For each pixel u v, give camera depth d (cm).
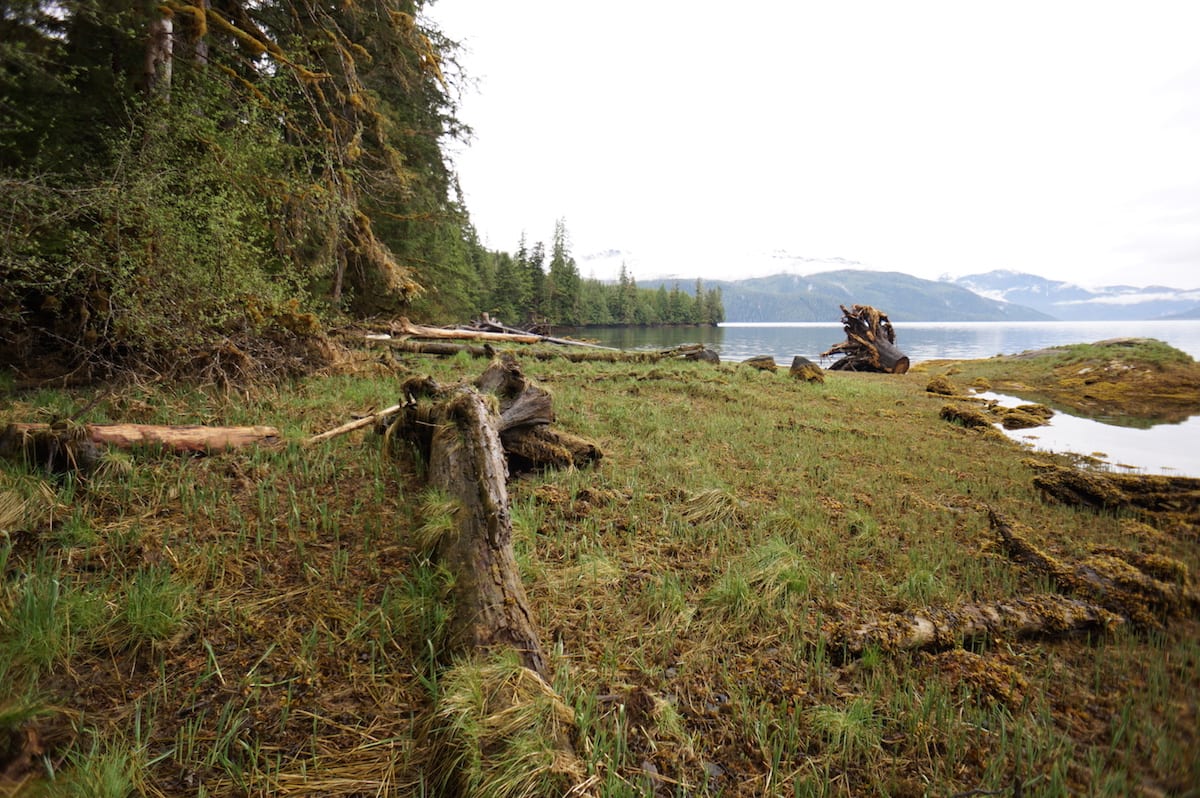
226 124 832
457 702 199
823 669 268
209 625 266
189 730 206
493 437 392
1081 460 703
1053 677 263
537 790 175
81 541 319
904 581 350
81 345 636
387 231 1521
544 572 329
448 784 187
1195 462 700
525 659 230
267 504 390
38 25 529
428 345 1260
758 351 3388
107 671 234
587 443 539
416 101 1484
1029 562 371
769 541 375
